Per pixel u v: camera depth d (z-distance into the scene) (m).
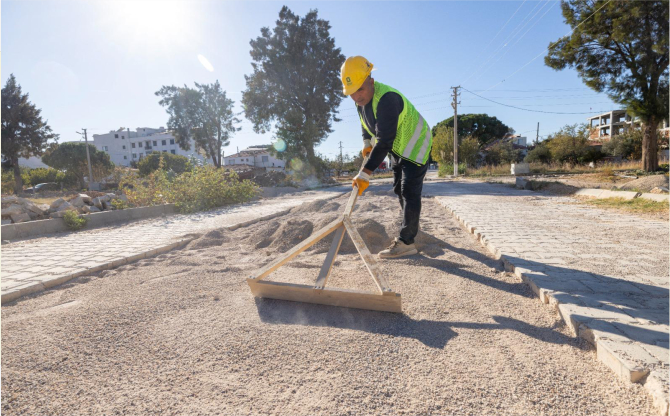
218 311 2.47
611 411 1.39
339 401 1.49
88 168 42.12
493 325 2.16
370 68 2.88
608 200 8.20
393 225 4.73
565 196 9.88
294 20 31.17
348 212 2.81
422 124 3.30
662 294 2.45
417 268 3.33
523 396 1.49
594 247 3.92
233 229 6.07
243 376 1.69
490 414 1.39
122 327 2.25
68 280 3.34
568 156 30.78
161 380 1.68
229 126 42.94
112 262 3.83
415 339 2.00
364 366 1.74
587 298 2.38
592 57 17.16
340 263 3.53
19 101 31.88
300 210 7.62
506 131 52.56
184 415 1.43
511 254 3.61
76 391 1.61
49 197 21.66
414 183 3.39
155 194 10.11
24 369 1.79
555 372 1.66
